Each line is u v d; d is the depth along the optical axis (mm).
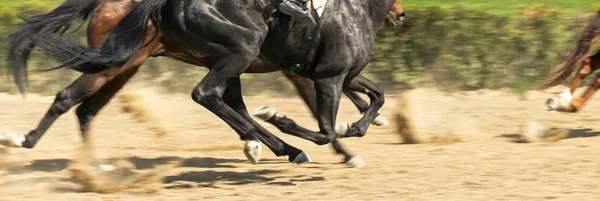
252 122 8938
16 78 8938
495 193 8328
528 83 15406
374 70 15250
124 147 11227
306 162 9133
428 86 15430
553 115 13484
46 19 8859
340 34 8891
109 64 8578
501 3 16453
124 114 13555
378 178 9172
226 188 8797
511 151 10648
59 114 8953
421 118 12930
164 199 8242
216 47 8562
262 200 8180
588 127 12492
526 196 8180
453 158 10258
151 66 15125
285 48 8906
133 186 8734
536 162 9867
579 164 9711
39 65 15016
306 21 8664
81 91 8969
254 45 8625
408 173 9398
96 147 11180
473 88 15461
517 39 15305
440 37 15172
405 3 15656
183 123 13016
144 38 8664
